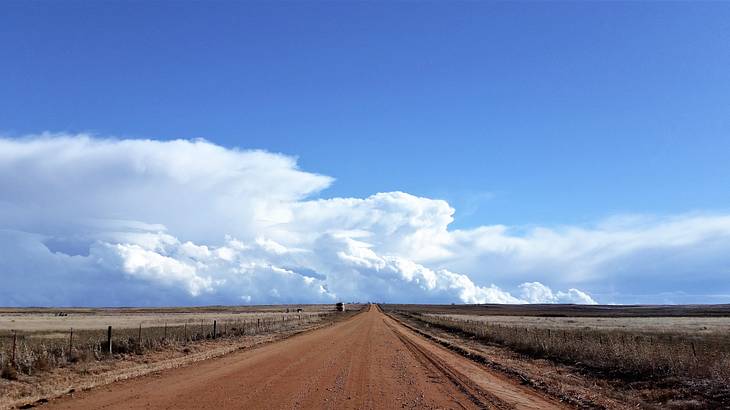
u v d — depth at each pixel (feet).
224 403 43.04
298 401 44.78
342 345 110.22
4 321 247.91
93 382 53.47
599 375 64.08
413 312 469.16
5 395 46.50
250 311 537.24
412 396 48.62
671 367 57.47
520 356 92.17
